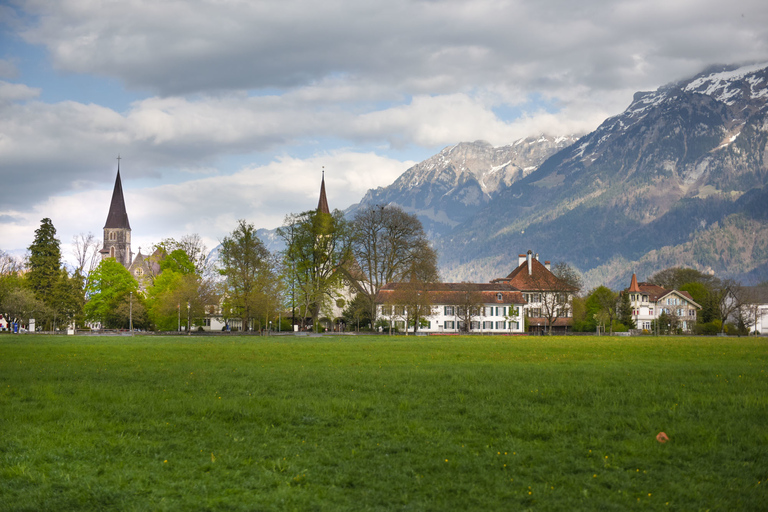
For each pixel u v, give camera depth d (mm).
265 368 41062
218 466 17469
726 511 14242
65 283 131500
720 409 24625
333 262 113250
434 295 151750
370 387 31219
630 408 25000
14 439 20062
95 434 21078
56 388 31031
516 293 156625
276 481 16297
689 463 17609
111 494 15367
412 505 14625
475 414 23953
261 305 105750
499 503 14711
